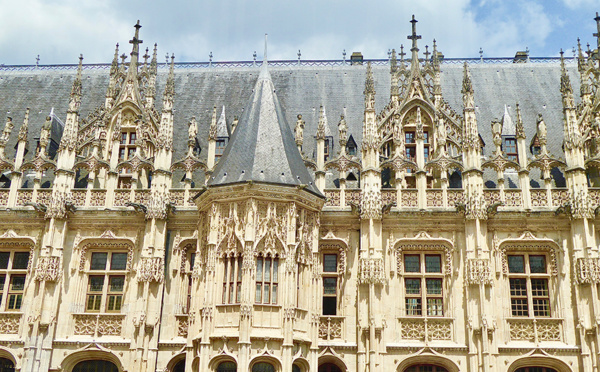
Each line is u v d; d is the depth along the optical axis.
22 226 33.22
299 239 29.84
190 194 33.16
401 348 29.80
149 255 31.52
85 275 32.50
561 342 29.72
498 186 32.22
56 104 41.62
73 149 33.94
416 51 36.00
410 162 32.81
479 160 32.31
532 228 31.50
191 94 41.78
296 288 29.20
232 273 29.17
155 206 32.28
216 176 30.88
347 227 32.19
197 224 32.56
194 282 30.25
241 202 29.78
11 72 44.56
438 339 30.16
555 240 31.27
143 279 31.05
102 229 33.03
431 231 31.86
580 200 30.88
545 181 32.25
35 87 43.19
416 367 30.14
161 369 30.25
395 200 32.31
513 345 29.64
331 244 32.12
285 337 27.77
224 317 28.30
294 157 31.89
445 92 40.69
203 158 36.41
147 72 37.62
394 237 31.92
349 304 30.94
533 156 33.75
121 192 33.41
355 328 30.48
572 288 30.44
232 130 36.16
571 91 33.25
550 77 41.62
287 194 29.72
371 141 32.78
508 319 30.12
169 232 32.75
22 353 30.53
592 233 30.62
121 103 36.12
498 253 31.16
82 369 31.12
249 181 29.09
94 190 33.47
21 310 31.77
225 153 32.22
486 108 39.19
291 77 42.59
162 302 31.39
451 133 34.16
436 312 31.14
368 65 34.69
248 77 42.88
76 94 35.00
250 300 27.86
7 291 32.59
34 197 33.41
